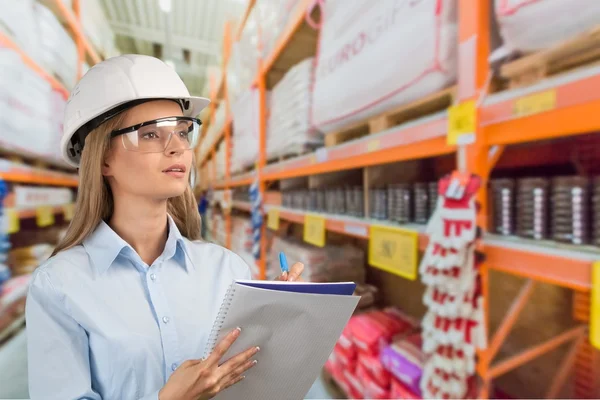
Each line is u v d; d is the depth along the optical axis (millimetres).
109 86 704
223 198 4754
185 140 782
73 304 673
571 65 712
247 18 3055
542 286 1163
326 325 620
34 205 2797
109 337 671
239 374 588
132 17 4992
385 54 1104
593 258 582
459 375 878
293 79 1949
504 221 843
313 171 1724
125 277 757
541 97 648
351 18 1308
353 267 2119
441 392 932
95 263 739
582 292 1022
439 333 911
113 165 744
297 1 1759
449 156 1509
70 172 4102
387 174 1480
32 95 2371
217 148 6711
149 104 734
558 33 648
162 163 724
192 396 530
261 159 2693
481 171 799
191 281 841
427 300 949
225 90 4590
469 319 838
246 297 545
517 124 703
